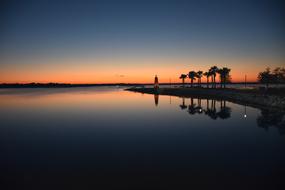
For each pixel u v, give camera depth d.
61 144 16.12
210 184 9.16
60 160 12.53
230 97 49.09
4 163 12.15
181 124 22.81
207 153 13.13
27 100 60.81
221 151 13.45
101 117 29.41
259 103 35.22
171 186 9.08
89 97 71.31
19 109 40.09
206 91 66.81
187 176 10.00
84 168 11.25
